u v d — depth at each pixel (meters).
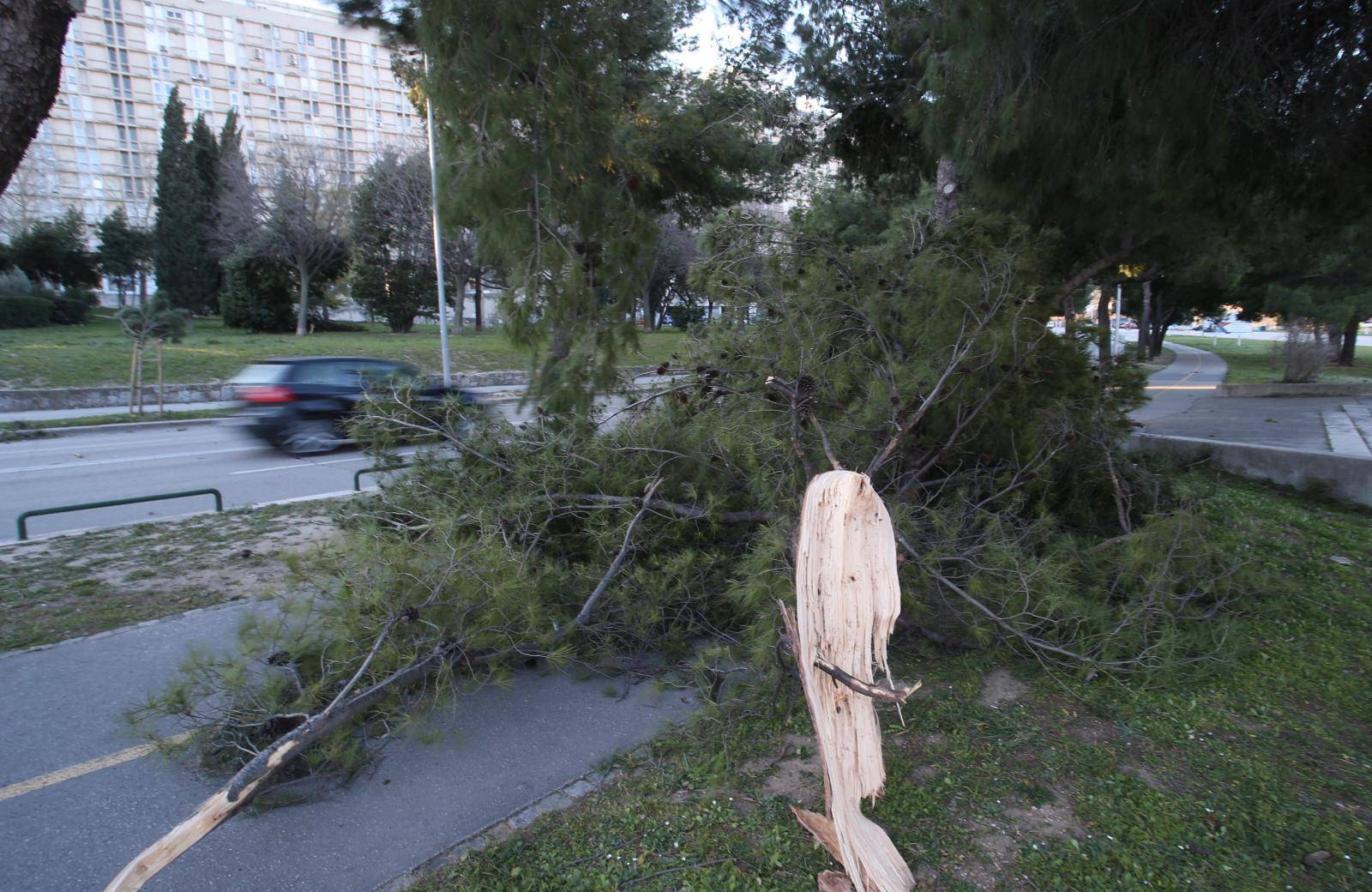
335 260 41.34
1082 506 5.81
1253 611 5.16
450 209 6.65
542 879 2.82
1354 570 6.02
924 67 8.68
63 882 2.83
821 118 11.51
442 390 11.16
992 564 4.38
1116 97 6.96
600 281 6.84
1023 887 2.72
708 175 14.14
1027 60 6.55
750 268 6.01
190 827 2.64
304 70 86.81
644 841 3.02
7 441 14.64
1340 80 6.35
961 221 6.39
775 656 3.86
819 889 2.71
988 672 4.42
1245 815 3.12
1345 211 7.62
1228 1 6.16
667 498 5.15
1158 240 9.26
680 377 5.87
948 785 3.33
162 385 19.08
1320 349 24.38
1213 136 6.54
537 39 6.48
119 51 76.69
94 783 3.44
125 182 77.19
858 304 5.79
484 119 6.48
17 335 30.58
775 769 3.48
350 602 3.64
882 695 2.46
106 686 4.30
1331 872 2.79
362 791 3.40
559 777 3.50
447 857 2.97
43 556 6.70
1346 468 8.16
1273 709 3.98
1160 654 4.25
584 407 6.23
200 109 81.81
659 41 11.57
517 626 4.09
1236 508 7.68
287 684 3.65
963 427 5.25
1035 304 5.52
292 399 12.81
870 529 2.57
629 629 4.49
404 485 5.60
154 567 6.39
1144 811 3.14
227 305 39.88
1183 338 82.44
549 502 4.98
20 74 5.07
